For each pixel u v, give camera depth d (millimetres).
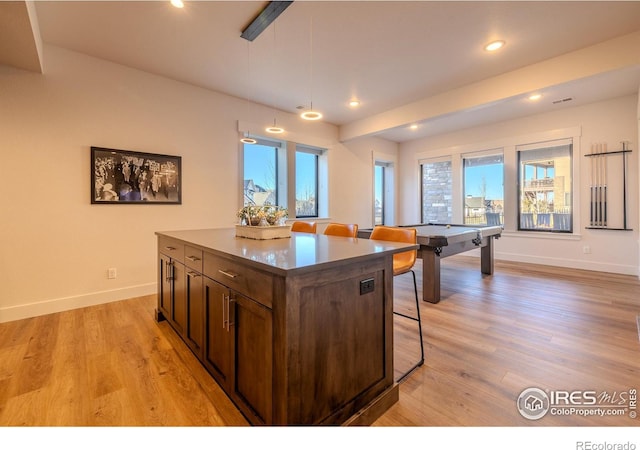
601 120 4418
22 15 1970
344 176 5691
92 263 3082
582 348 2131
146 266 3428
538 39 2754
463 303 3146
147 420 1431
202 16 2406
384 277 1562
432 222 6438
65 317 2746
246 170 4504
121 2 2229
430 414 1480
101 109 3094
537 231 5129
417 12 2375
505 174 5379
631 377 1770
